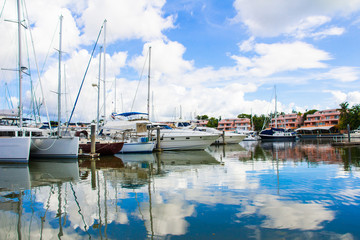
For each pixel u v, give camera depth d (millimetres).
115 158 19250
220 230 5535
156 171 13062
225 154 22344
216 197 7953
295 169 13023
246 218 6191
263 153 22906
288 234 5312
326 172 11992
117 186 9625
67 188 9375
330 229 5539
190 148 26094
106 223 6012
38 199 7969
